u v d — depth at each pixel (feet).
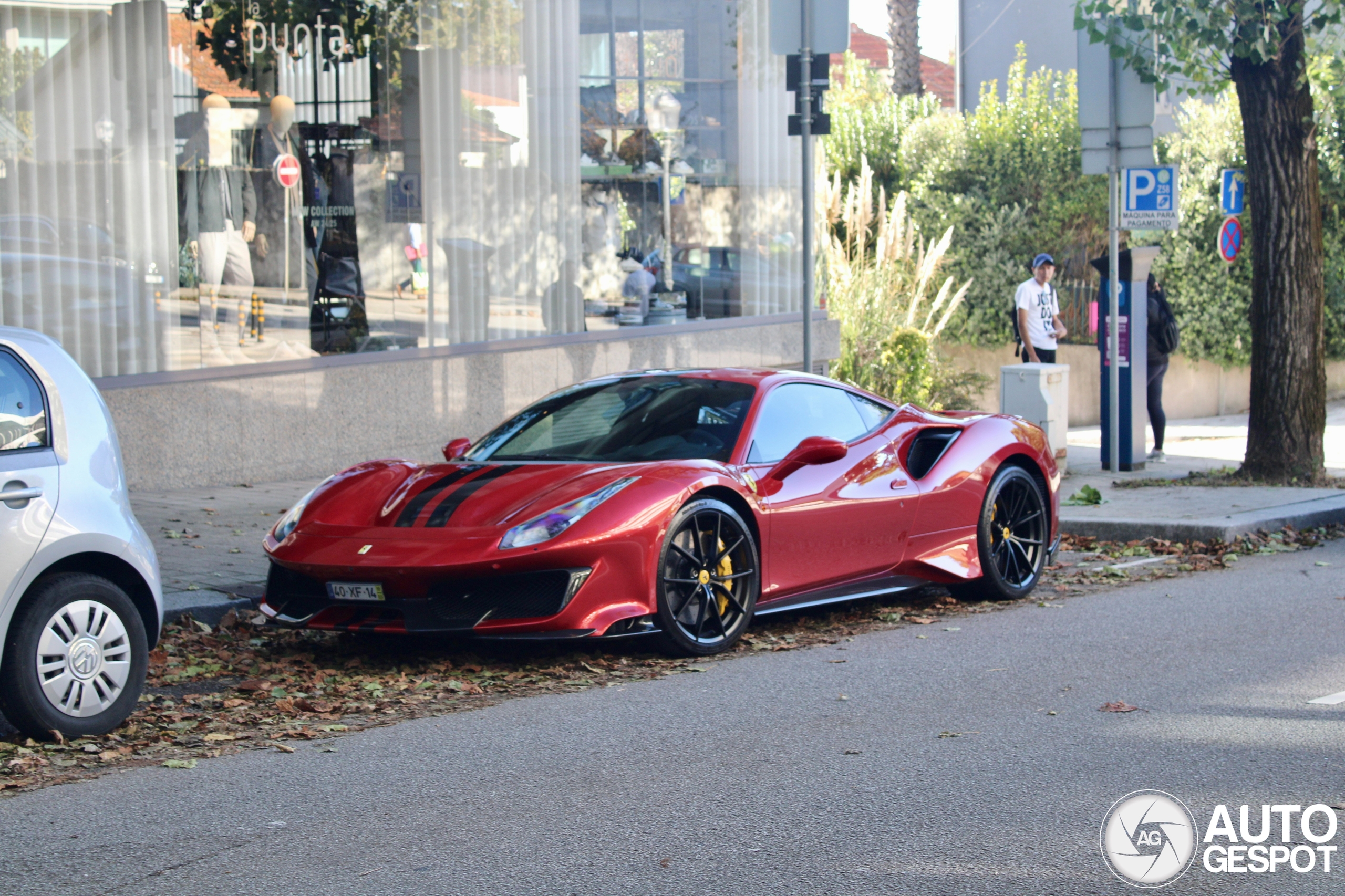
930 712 17.39
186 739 16.76
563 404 24.32
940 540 24.68
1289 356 38.55
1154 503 35.29
